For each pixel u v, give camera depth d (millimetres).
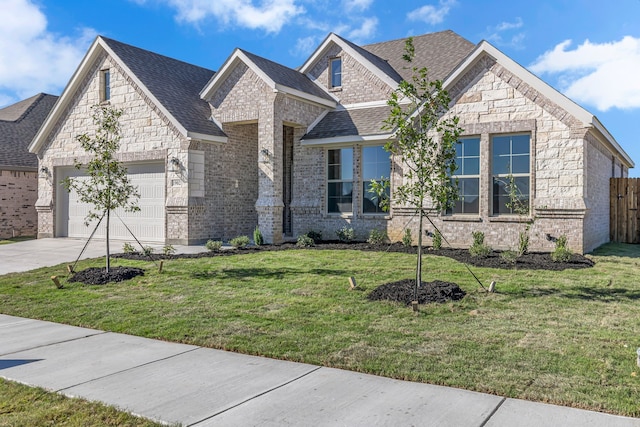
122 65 18516
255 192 20312
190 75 21156
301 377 5438
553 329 6938
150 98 17922
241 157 19594
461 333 6812
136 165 18719
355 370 5656
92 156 19703
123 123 18781
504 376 5250
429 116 8969
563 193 13523
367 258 13102
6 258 15398
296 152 18750
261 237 16703
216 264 12609
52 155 21188
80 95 20203
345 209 17906
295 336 6895
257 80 17516
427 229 15680
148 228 18469
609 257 13102
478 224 14781
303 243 15992
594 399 4645
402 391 4973
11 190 23453
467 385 5055
